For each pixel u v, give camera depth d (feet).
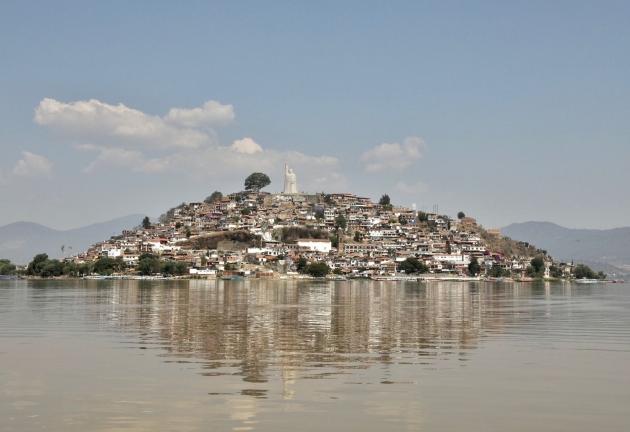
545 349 206.18
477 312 372.58
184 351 195.93
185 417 120.98
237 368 166.91
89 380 151.43
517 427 117.19
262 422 118.21
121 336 234.17
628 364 177.37
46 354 189.47
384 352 196.34
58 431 112.98
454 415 123.95
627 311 390.42
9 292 607.37
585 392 142.92
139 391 140.67
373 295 598.75
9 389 142.72
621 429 116.57
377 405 130.11
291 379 153.07
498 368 169.78
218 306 409.69
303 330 259.19
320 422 118.42
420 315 345.92
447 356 189.47
